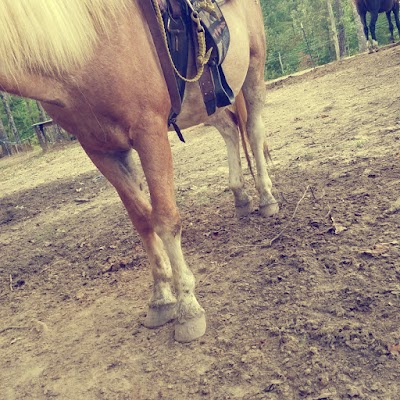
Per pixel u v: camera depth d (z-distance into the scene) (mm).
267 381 2010
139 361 2377
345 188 3729
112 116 2152
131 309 2938
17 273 4148
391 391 1796
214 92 2701
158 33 2258
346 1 37656
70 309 3197
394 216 3043
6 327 3176
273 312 2443
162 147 2250
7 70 1898
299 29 42781
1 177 12031
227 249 3303
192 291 2463
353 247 2811
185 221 4086
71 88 2072
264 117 8273
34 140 30297
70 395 2260
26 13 1907
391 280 2416
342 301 2369
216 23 2686
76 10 2008
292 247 3023
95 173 8078
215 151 6840
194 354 2307
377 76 8531
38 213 6273
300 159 4871
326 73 12312
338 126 5789
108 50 2082
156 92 2229
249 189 4418
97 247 4254
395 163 3900
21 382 2477
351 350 2049
